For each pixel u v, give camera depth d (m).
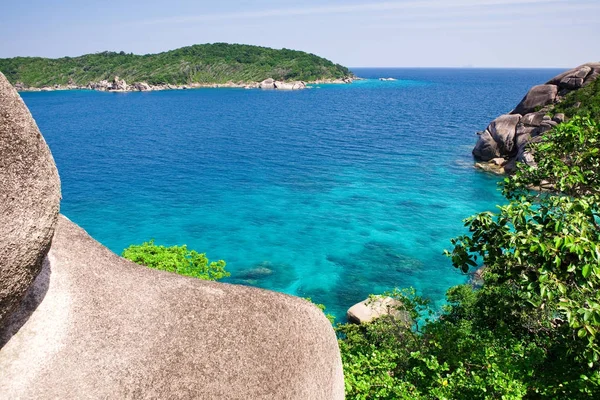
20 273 2.65
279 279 27.19
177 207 40.56
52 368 2.90
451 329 10.96
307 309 4.21
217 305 3.80
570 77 52.66
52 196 2.85
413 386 8.51
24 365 2.84
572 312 6.65
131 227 35.75
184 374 3.25
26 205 2.64
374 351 9.71
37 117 106.75
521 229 7.63
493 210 38.28
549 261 7.23
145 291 3.75
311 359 3.93
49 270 3.48
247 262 29.42
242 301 3.91
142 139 76.44
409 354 11.42
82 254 3.93
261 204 41.12
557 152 9.79
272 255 30.39
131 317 3.45
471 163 54.44
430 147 65.62
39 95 182.38
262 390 3.44
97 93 190.88
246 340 3.63
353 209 39.28
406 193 43.41
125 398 2.98
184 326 3.54
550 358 10.29
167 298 3.74
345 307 24.19
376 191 44.28
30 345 2.94
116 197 43.44
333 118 102.62
